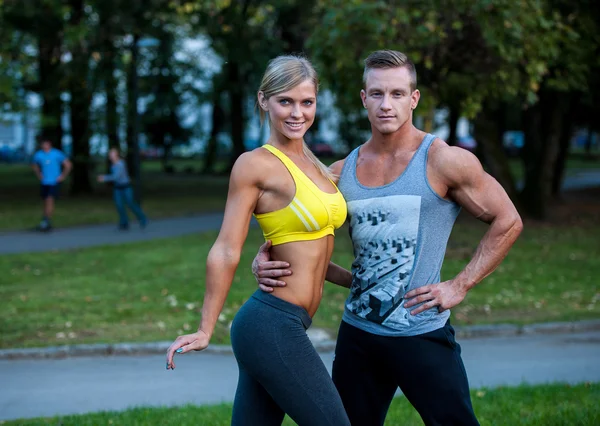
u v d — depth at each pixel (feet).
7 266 38.50
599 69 57.52
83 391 19.40
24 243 47.80
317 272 9.93
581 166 160.35
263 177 9.73
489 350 24.23
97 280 34.96
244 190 9.75
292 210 9.73
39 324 26.50
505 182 59.26
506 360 22.85
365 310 10.50
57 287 33.24
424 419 10.32
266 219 9.87
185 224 59.72
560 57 46.39
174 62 87.30
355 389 10.78
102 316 27.91
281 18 77.61
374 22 34.24
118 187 55.47
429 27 35.35
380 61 10.39
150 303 30.17
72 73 75.77
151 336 25.07
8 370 21.53
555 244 47.21
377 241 10.38
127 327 26.32
